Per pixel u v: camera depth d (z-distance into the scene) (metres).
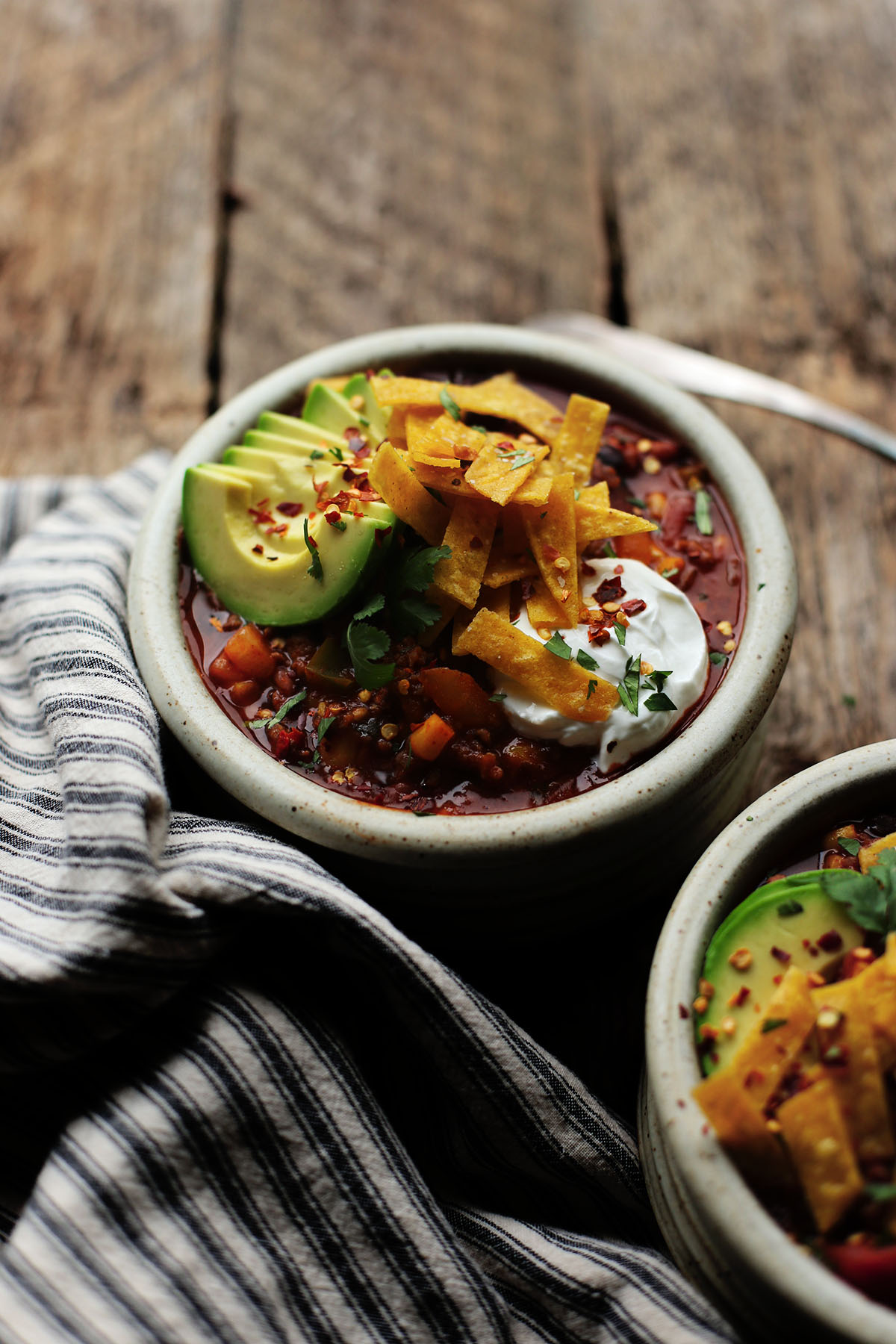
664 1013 0.40
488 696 0.44
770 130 0.63
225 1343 0.39
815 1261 0.37
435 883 0.43
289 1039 0.42
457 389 0.47
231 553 0.45
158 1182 0.41
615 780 0.42
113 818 0.42
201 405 0.57
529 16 0.66
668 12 0.66
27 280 0.59
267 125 0.63
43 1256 0.40
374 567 0.44
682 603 0.45
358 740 0.44
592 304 0.59
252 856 0.42
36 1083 0.43
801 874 0.41
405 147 0.62
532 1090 0.43
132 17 0.65
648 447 0.48
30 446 0.56
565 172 0.62
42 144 0.62
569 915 0.45
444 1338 0.41
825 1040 0.39
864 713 0.51
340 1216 0.41
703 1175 0.38
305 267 0.60
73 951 0.41
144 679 0.45
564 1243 0.42
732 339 0.58
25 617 0.47
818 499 0.54
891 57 0.64
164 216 0.61
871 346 0.58
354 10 0.66
